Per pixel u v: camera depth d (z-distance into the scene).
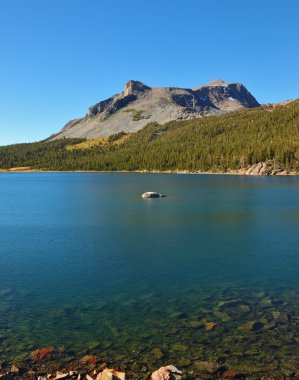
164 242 37.16
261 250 33.38
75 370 13.92
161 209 63.12
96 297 21.94
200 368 13.99
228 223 48.00
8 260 30.56
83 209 64.81
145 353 15.20
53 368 14.09
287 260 29.91
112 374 12.67
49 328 17.66
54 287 23.75
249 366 14.08
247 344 15.75
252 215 54.69
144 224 48.16
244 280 24.92
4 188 131.50
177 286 23.86
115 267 28.34
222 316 18.80
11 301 21.31
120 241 37.81
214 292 22.59
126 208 65.38
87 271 27.34
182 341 16.17
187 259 30.56
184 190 103.56
